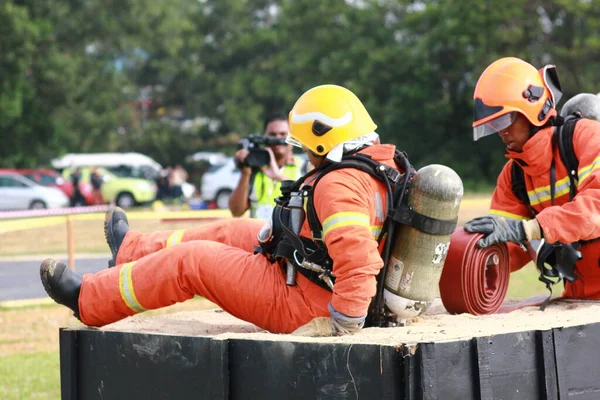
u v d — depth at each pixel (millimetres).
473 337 5375
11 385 12102
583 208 7500
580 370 5961
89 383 6625
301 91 88875
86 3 83688
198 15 117812
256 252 6965
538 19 68250
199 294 6949
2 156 75438
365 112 6949
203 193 63344
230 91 105438
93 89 84875
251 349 5793
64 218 18906
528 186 8523
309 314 6645
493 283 7891
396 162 6844
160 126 111375
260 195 12945
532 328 5805
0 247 33969
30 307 18844
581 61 67438
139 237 7781
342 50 82625
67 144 79812
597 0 64938
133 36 90125
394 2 84250
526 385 5625
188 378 6008
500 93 8031
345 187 6402
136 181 70312
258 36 108750
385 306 6836
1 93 70000
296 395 5578
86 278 7070
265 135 13273
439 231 6609
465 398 5312
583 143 7980
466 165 72188
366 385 5273
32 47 69688
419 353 5145
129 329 7645
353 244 6227
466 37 68688
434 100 73375
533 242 8359
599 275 8367
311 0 91062
